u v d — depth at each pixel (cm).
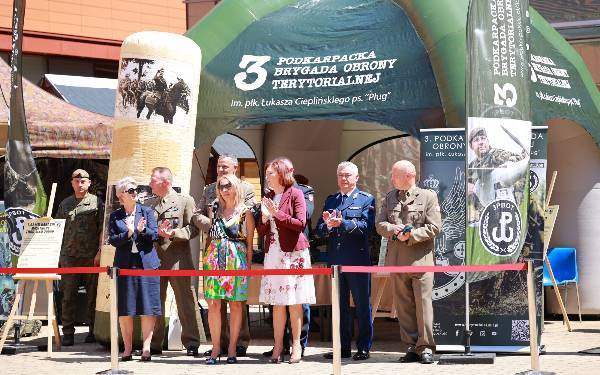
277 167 1015
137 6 2364
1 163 1524
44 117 1459
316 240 1245
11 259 1237
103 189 1652
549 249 1488
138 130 1155
